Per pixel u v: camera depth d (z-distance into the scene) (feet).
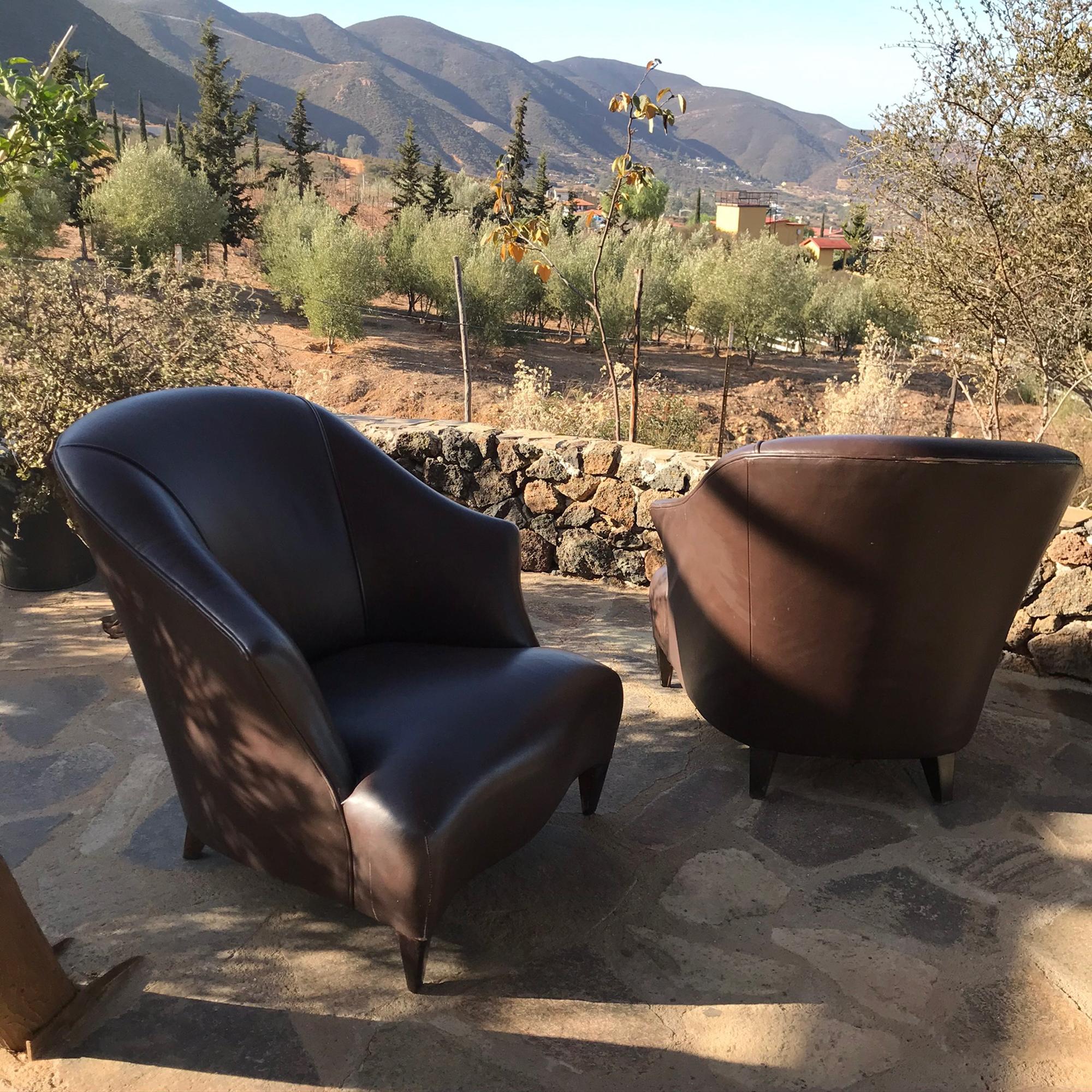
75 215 77.30
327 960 5.80
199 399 6.50
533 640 7.40
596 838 7.14
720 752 8.60
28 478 11.48
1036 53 17.60
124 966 5.60
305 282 67.36
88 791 7.71
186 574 5.13
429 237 76.95
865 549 6.44
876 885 6.64
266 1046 5.10
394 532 7.30
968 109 18.21
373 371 62.23
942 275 19.49
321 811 5.24
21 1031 5.01
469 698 5.98
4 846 6.93
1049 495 6.38
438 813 5.10
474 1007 5.41
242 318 12.48
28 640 11.04
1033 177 18.12
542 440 13.61
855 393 33.55
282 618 6.51
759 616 7.02
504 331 73.15
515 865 6.76
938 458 6.02
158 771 8.04
